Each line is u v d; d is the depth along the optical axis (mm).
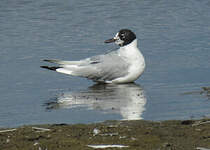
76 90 15203
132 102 13641
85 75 16344
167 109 12789
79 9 24094
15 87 15328
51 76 16547
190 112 12406
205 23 21750
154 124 11109
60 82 16016
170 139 9992
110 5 24641
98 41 19750
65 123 11891
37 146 9781
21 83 15695
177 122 11227
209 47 18703
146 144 9719
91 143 9828
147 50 18656
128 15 23109
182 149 9414
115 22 22203
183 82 15383
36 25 21891
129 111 12734
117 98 14156
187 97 13836
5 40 19922
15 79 16016
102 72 16281
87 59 16688
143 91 14820
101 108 13141
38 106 13562
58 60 16391
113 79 16250
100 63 16406
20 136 10430
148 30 21047
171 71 16531
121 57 16406
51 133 10562
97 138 10117
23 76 16312
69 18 22812
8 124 11992
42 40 19938
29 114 12844
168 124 11062
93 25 21844
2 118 12547
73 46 19188
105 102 13734
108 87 15703
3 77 16172
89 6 24531
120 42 16484
